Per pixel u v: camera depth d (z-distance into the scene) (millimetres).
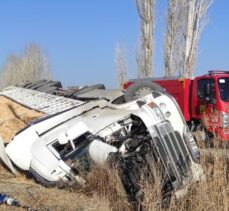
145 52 25641
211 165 7270
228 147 7270
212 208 6328
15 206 6652
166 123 7688
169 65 24781
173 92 15742
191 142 7730
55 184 7973
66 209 6637
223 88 14523
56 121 8562
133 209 6789
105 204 6883
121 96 10312
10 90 14883
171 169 7203
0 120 10945
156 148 7355
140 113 7820
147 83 10133
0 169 9250
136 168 7031
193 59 23797
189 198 6723
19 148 8391
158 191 6504
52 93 13312
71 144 8086
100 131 8086
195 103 15164
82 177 7762
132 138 7738
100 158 7504
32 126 8531
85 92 11625
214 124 8859
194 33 23750
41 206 6707
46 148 8156
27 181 8578
